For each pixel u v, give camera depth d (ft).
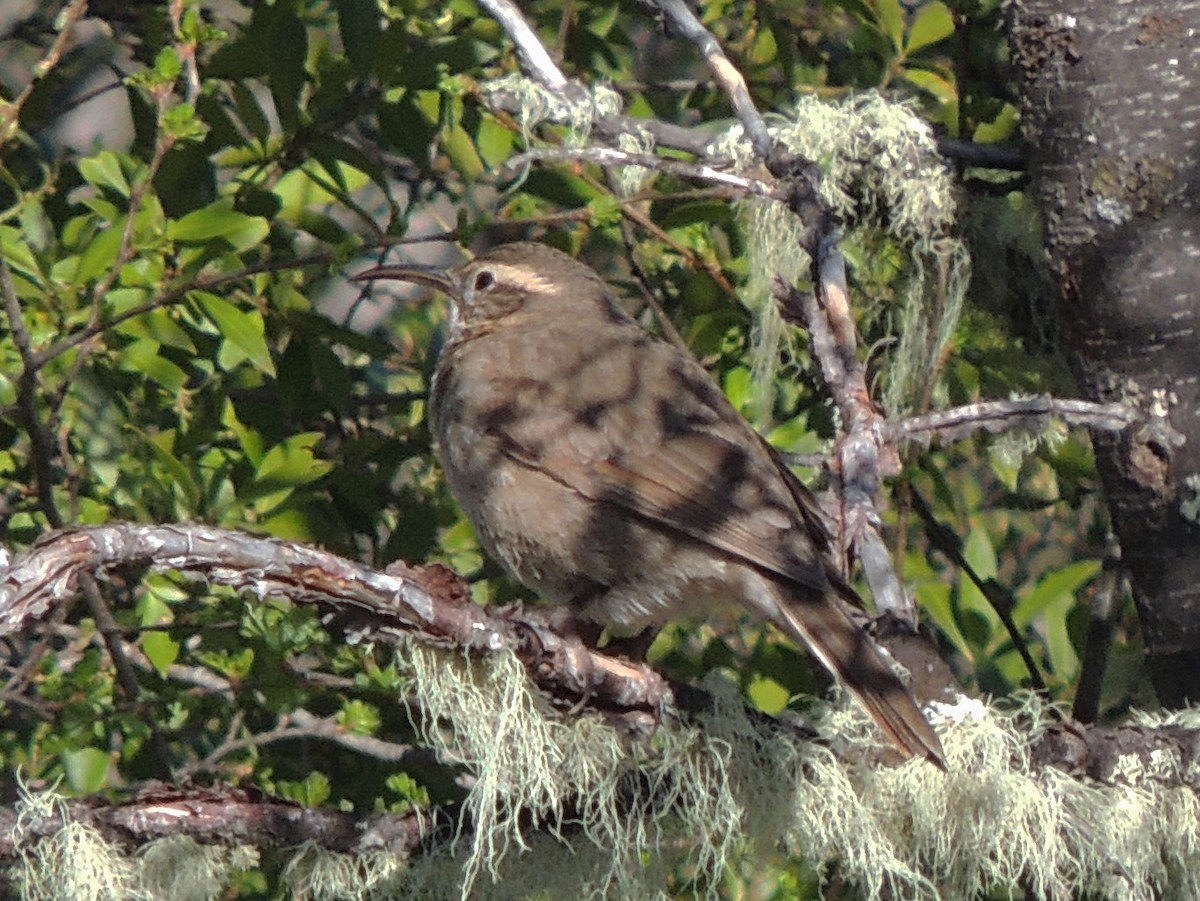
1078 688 36.35
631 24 49.08
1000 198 35.81
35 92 36.11
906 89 41.47
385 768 34.99
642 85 40.75
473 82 35.24
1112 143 31.76
